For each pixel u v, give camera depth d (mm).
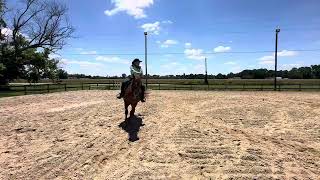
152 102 22266
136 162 8195
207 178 7051
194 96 27969
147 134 11547
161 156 8703
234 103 21797
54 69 51125
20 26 44844
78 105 19938
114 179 6965
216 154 8914
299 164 8055
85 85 46188
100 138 10828
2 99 24203
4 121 13820
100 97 26250
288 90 40188
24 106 19391
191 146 9773
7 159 8273
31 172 7305
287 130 12375
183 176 7176
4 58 45406
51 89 36156
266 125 13422
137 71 13141
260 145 9953
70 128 12438
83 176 7145
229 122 14109
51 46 46406
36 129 12156
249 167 7773
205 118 15203
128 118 14492
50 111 17031
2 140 10352
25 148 9375
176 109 18484
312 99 24953
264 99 24828
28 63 48625
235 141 10453
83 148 9477
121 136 11203
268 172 7453
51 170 7477
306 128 12812
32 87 40750
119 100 23375
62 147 9539
